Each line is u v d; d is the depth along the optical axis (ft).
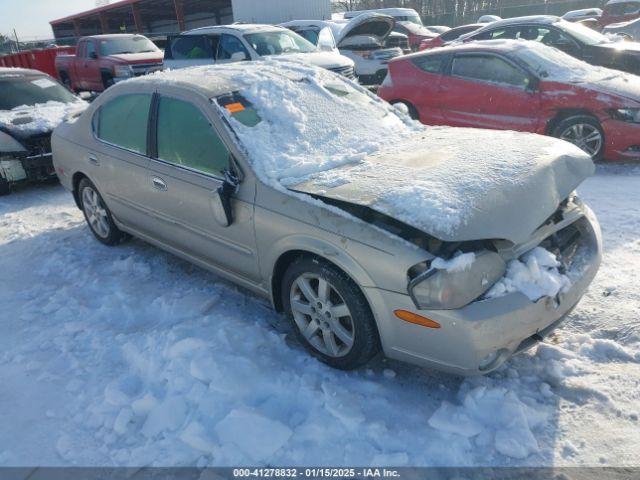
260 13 59.26
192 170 11.16
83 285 13.39
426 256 7.69
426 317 7.70
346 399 8.49
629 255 12.86
